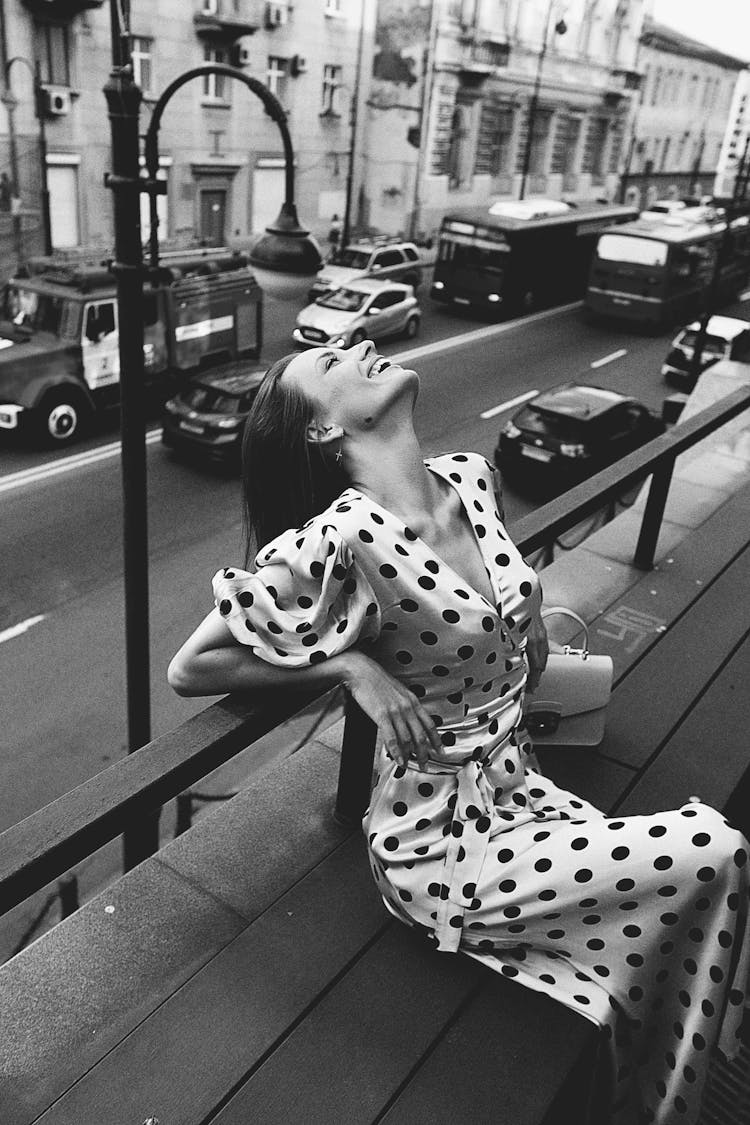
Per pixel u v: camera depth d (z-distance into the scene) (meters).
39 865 1.42
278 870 2.36
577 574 4.24
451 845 1.92
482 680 1.92
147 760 1.66
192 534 12.58
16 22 22.36
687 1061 1.84
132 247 6.08
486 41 34.31
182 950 2.11
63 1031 1.91
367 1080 1.83
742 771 2.95
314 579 1.75
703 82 50.25
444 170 35.06
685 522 4.92
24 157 23.58
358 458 1.89
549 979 1.94
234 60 27.58
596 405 15.22
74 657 9.73
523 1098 1.81
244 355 18.56
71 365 15.12
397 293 22.75
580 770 2.88
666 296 25.05
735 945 1.84
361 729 2.37
